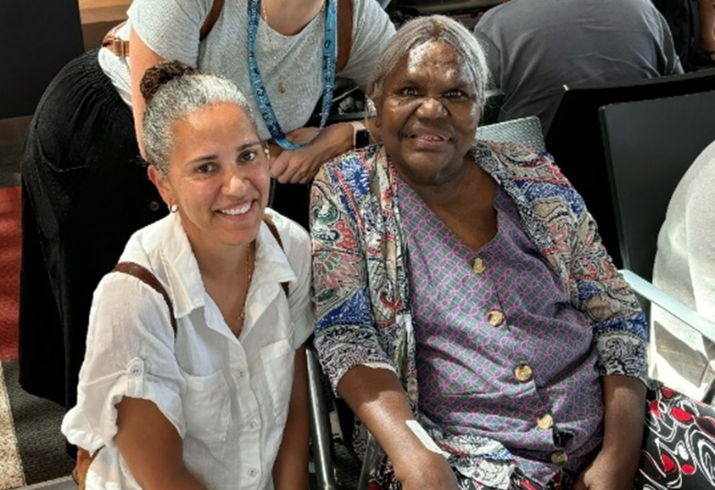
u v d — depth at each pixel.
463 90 1.74
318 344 1.73
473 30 2.96
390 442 1.58
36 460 2.49
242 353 1.58
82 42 3.71
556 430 1.72
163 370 1.48
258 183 1.47
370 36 2.01
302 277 1.73
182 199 1.46
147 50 1.81
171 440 1.51
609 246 2.78
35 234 2.35
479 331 1.74
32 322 2.43
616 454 1.72
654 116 2.32
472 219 1.84
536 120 2.21
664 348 2.24
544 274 1.80
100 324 1.45
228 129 1.43
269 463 1.67
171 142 1.43
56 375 2.49
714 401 1.94
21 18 3.57
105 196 2.15
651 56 2.71
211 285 1.57
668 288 2.25
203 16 1.82
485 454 1.68
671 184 2.33
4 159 4.18
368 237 1.77
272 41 1.89
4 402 2.73
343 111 2.37
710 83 2.49
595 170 2.61
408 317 1.75
